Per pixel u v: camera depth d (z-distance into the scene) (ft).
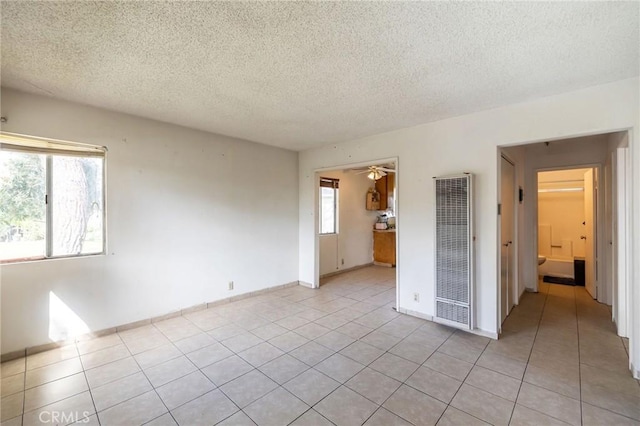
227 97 9.14
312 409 6.49
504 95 8.95
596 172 13.98
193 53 6.59
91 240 10.19
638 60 6.84
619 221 10.03
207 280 13.10
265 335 10.34
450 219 10.69
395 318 11.96
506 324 11.21
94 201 10.25
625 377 7.60
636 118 7.71
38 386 7.36
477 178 10.44
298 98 9.19
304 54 6.63
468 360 8.55
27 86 8.33
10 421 6.16
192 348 9.36
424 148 11.82
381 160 13.30
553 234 21.80
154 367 8.24
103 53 6.58
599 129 8.21
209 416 6.30
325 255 19.76
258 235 15.20
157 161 11.51
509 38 5.99
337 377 7.73
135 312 10.97
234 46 6.30
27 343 8.86
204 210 12.99
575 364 8.27
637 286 7.61
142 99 9.32
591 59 6.82
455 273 10.58
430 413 6.33
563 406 6.51
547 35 5.88
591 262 14.88
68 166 9.79
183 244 12.30
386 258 23.25
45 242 9.42
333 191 20.84
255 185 15.07
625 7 5.03
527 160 15.56
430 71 7.43
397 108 10.05
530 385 7.30
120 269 10.62
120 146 10.57
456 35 5.90
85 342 9.74
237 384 7.44
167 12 5.18
